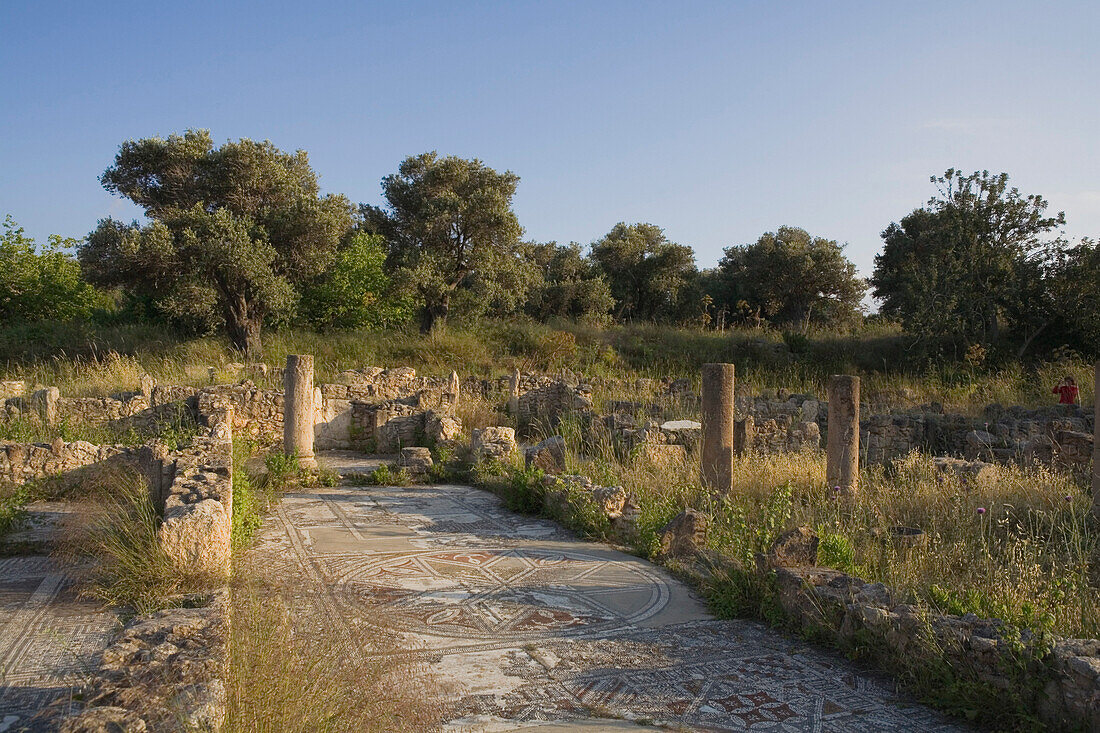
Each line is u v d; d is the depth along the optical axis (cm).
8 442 1046
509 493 1091
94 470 1023
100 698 330
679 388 2242
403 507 1065
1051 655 411
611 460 1226
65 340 2370
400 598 636
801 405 1827
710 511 898
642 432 1321
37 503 971
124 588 578
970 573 645
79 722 302
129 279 2283
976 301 2819
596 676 486
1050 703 404
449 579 701
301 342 2488
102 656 377
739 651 534
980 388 2369
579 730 409
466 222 2909
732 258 4709
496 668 494
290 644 399
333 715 348
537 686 467
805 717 432
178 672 352
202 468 797
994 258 2791
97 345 2341
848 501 921
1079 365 2538
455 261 2939
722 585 652
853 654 516
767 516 820
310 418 1305
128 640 392
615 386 2219
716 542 779
